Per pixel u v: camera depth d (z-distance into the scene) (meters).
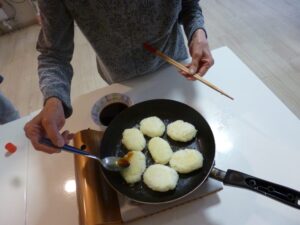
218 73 0.83
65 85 0.69
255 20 2.05
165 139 0.67
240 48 1.90
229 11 2.18
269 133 0.67
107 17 0.70
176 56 0.93
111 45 0.79
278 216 0.55
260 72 1.73
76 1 0.66
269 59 1.79
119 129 0.70
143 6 0.70
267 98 0.74
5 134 0.84
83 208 0.55
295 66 1.71
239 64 0.84
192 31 0.79
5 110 1.40
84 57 2.20
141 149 0.65
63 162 0.74
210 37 2.03
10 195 0.70
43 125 0.57
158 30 0.78
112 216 0.56
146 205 0.57
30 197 0.69
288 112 0.70
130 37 0.77
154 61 0.85
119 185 0.58
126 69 0.87
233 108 0.74
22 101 2.04
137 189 0.59
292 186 0.58
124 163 0.60
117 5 0.67
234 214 0.57
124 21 0.72
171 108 0.71
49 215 0.65
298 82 1.64
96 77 2.03
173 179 0.56
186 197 0.58
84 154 0.58
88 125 0.79
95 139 0.67
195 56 0.73
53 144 0.55
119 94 0.76
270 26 1.98
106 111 0.76
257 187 0.49
